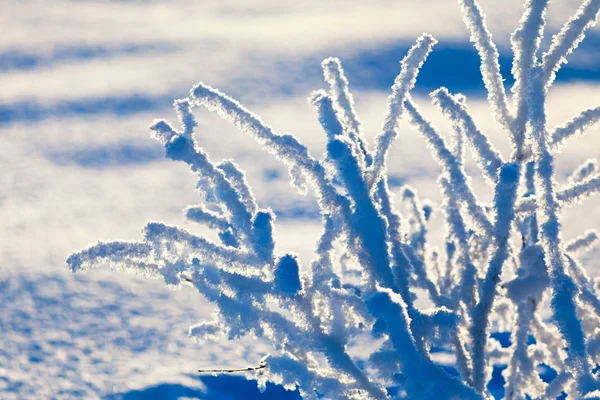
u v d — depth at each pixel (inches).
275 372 89.3
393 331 86.9
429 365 86.9
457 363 91.9
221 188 89.5
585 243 97.7
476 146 92.4
